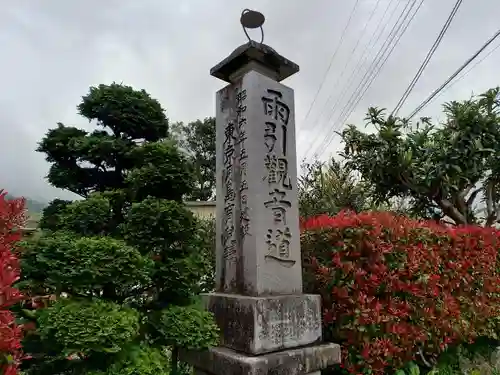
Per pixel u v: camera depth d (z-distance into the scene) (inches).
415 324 153.6
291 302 122.2
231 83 146.6
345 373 145.8
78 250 98.6
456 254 178.1
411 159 254.1
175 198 131.0
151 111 137.6
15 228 86.4
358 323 139.6
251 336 111.6
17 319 98.2
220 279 137.6
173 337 109.7
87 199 119.0
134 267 102.7
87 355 96.0
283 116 141.3
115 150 127.7
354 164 293.0
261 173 130.1
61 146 126.9
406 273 153.3
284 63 143.6
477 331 181.5
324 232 155.9
